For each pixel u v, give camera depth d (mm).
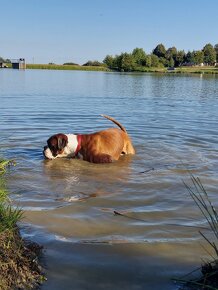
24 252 1234
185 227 1537
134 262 1263
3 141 2994
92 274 1189
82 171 2348
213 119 4387
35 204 1761
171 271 1213
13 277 1114
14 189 1961
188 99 6938
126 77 17766
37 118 4113
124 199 1855
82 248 1344
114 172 2328
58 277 1166
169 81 14297
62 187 2027
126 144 2748
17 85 9508
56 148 2586
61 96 6738
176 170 2352
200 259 1283
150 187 2039
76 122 3953
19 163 2451
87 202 1807
